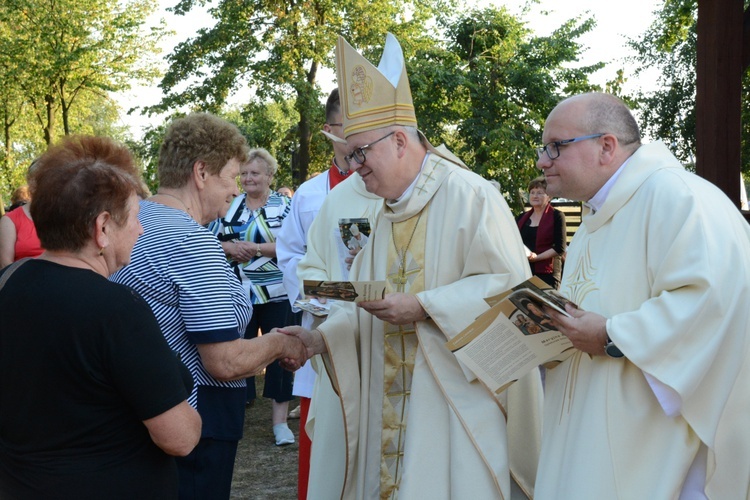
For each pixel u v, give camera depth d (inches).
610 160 97.0
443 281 114.4
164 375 77.0
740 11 263.7
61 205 77.5
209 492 106.0
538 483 99.0
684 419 89.4
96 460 76.2
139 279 96.3
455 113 852.0
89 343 74.4
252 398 271.6
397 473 117.0
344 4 898.1
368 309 109.2
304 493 154.7
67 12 973.8
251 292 228.4
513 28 858.8
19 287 76.9
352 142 114.3
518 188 818.8
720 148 265.6
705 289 84.5
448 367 112.5
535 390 120.0
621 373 91.7
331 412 129.9
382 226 122.7
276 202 236.1
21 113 1170.0
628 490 89.6
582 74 860.6
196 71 909.2
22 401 74.9
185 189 105.1
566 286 101.7
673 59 733.9
